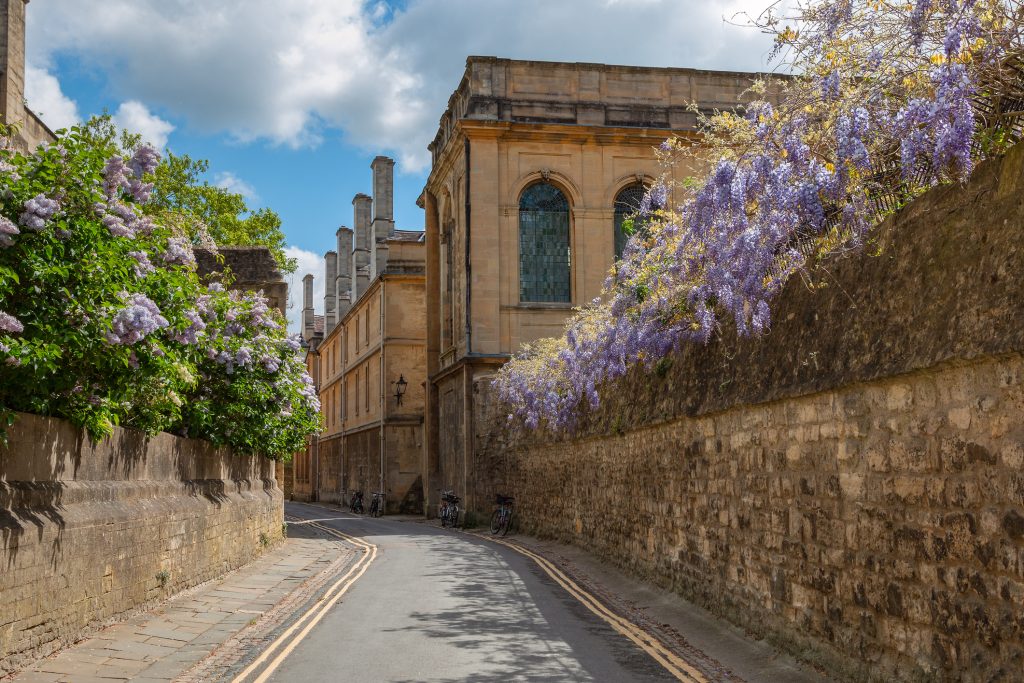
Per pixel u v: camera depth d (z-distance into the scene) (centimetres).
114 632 907
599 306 1744
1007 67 648
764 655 815
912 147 648
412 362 4209
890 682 634
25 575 737
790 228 811
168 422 1230
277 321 1844
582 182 3048
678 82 3106
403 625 1012
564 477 1922
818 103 774
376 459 4325
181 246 1240
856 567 690
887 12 715
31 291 789
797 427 801
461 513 2953
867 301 697
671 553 1177
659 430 1234
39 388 817
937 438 585
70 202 854
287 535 2467
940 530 579
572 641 909
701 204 866
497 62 3033
